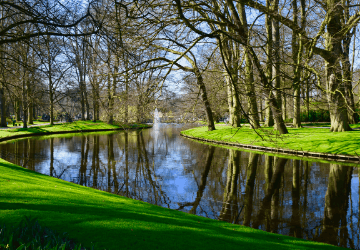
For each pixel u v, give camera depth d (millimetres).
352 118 35156
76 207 5934
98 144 27344
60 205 5934
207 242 4477
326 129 26250
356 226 7480
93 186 11906
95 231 4371
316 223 7742
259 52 15102
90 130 44281
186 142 29828
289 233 7098
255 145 23266
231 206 9328
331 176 13242
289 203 9555
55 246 2930
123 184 12305
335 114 22688
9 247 2912
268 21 19672
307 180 12633
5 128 36375
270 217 8266
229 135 28844
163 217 6227
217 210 8961
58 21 7008
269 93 13375
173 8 13258
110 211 5965
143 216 5891
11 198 6113
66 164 16922
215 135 30859
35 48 8266
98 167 16109
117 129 48969
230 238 4969
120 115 15398
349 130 22500
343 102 21125
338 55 19297
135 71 13211
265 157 19016
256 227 7527
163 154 21188
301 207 9109
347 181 12242
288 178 13086
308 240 6605
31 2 7633
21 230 3508
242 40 13867
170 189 11516
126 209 6770
